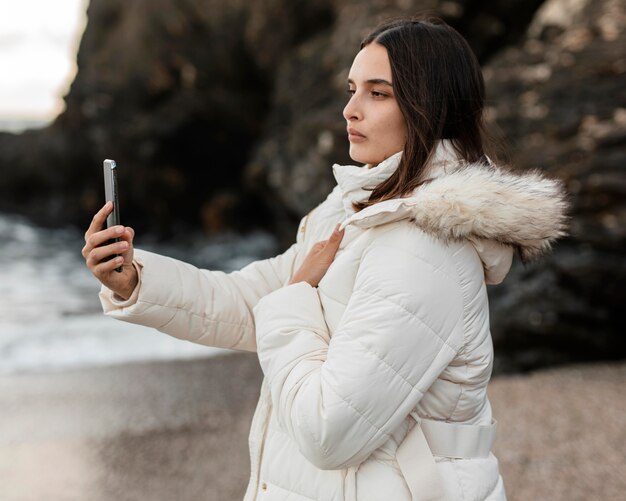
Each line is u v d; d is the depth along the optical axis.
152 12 14.55
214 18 14.02
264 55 13.20
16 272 12.98
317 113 9.38
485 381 1.43
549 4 7.47
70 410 5.28
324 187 8.74
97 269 1.46
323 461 1.30
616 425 4.17
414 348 1.29
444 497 1.35
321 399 1.29
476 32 8.98
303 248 1.73
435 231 1.32
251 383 5.95
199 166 15.17
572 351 5.57
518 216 1.30
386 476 1.37
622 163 5.46
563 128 5.97
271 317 1.43
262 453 1.51
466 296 1.35
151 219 15.68
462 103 1.47
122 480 4.00
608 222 5.37
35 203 18.44
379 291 1.31
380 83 1.46
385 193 1.45
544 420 4.30
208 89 14.30
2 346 7.41
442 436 1.39
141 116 14.76
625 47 6.14
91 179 17.31
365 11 9.23
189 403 5.42
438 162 1.44
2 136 19.45
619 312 5.44
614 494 3.36
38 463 4.27
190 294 1.65
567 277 5.44
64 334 7.94
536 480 3.54
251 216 15.68
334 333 1.40
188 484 3.92
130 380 6.07
